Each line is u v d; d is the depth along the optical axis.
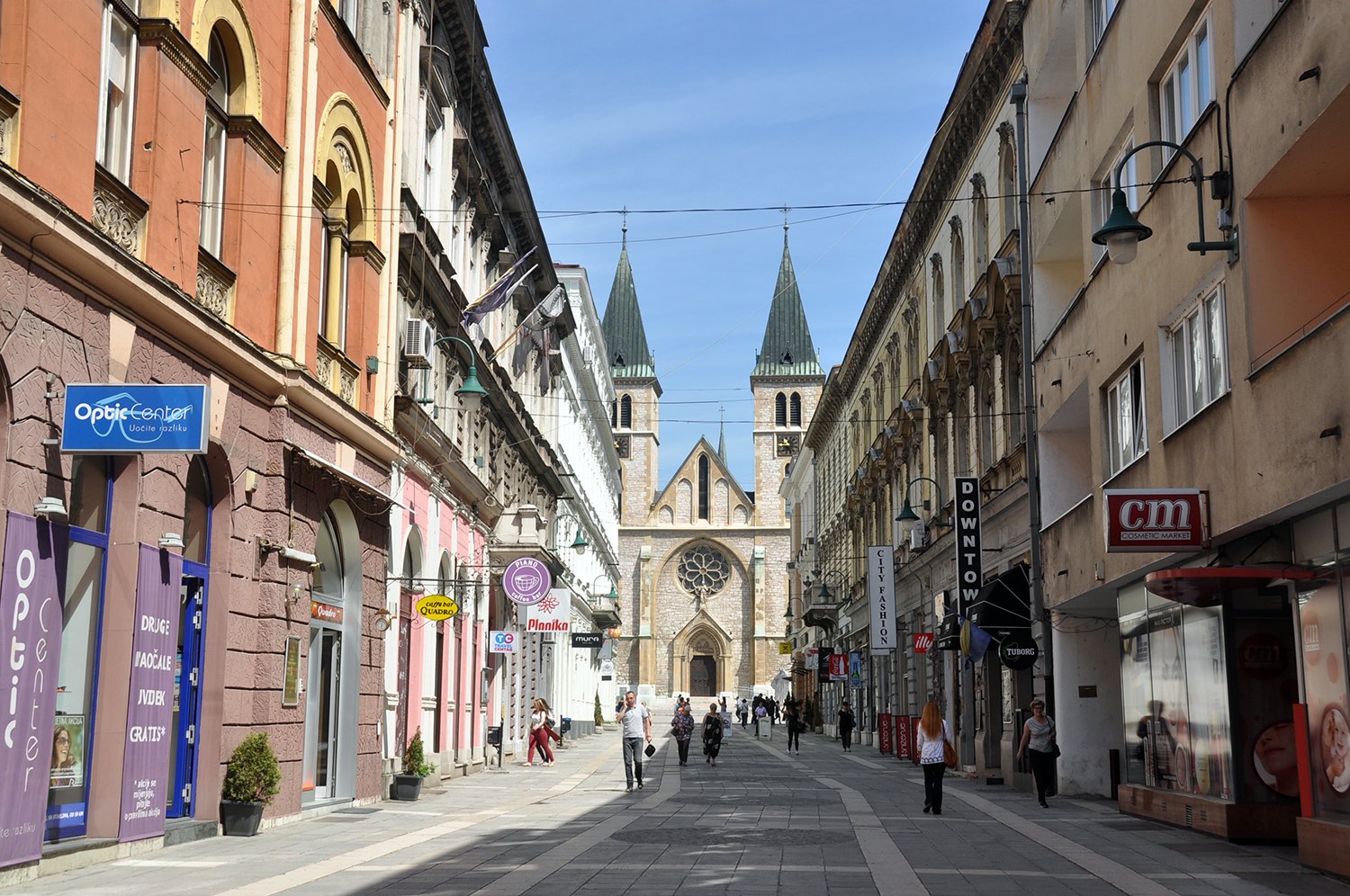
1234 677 15.99
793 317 115.06
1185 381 16.97
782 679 94.75
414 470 26.81
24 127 11.84
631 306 116.69
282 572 18.31
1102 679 24.66
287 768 18.55
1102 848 15.73
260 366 17.41
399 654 25.81
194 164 15.59
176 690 16.27
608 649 84.31
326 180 20.77
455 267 32.25
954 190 36.09
